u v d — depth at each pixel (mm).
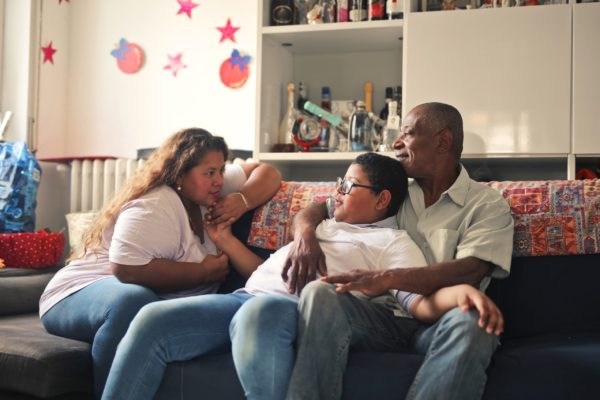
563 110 2641
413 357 1456
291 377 1401
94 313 1705
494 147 2693
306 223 1771
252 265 1913
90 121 3611
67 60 3650
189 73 3477
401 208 1850
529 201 1784
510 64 2688
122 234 1758
